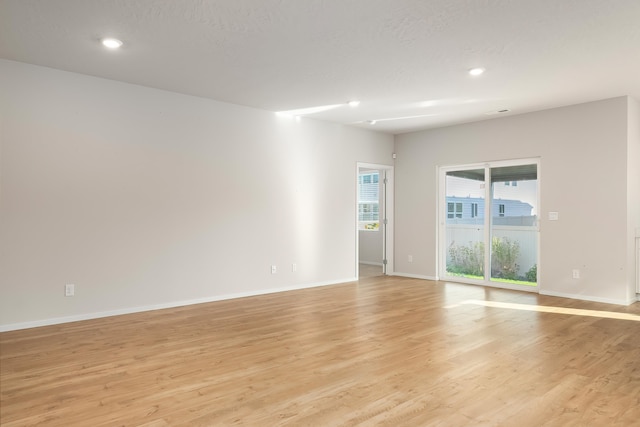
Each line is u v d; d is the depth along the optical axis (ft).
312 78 15.79
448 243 24.80
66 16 10.85
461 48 12.90
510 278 22.24
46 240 14.84
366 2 10.05
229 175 19.48
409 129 25.38
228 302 18.74
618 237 18.43
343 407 8.66
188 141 18.17
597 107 18.94
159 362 11.23
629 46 12.73
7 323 14.11
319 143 22.98
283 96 18.28
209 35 11.98
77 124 15.46
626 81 16.14
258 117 20.48
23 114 14.39
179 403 8.82
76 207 15.44
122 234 16.48
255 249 20.42
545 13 10.63
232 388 9.58
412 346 12.60
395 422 8.04
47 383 9.82
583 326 14.85
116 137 16.33
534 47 12.82
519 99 18.62
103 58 13.88
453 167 24.29
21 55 13.66
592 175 19.12
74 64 14.48
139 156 16.89
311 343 12.88
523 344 12.82
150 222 17.17
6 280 14.10
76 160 15.44
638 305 18.21
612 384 9.84
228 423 7.99
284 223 21.52
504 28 11.50
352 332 14.07
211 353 11.96
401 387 9.66
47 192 14.85
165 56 13.65
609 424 7.97
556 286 20.24
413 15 10.73
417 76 15.51
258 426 7.89
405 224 26.45
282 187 21.43
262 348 12.41
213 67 14.66
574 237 19.67
